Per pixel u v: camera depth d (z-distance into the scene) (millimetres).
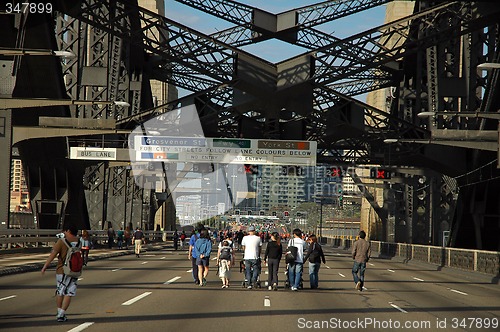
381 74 75375
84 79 59656
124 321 16297
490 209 56656
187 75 75562
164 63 73500
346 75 53125
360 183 88750
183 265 42062
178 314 17812
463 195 59719
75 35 55844
